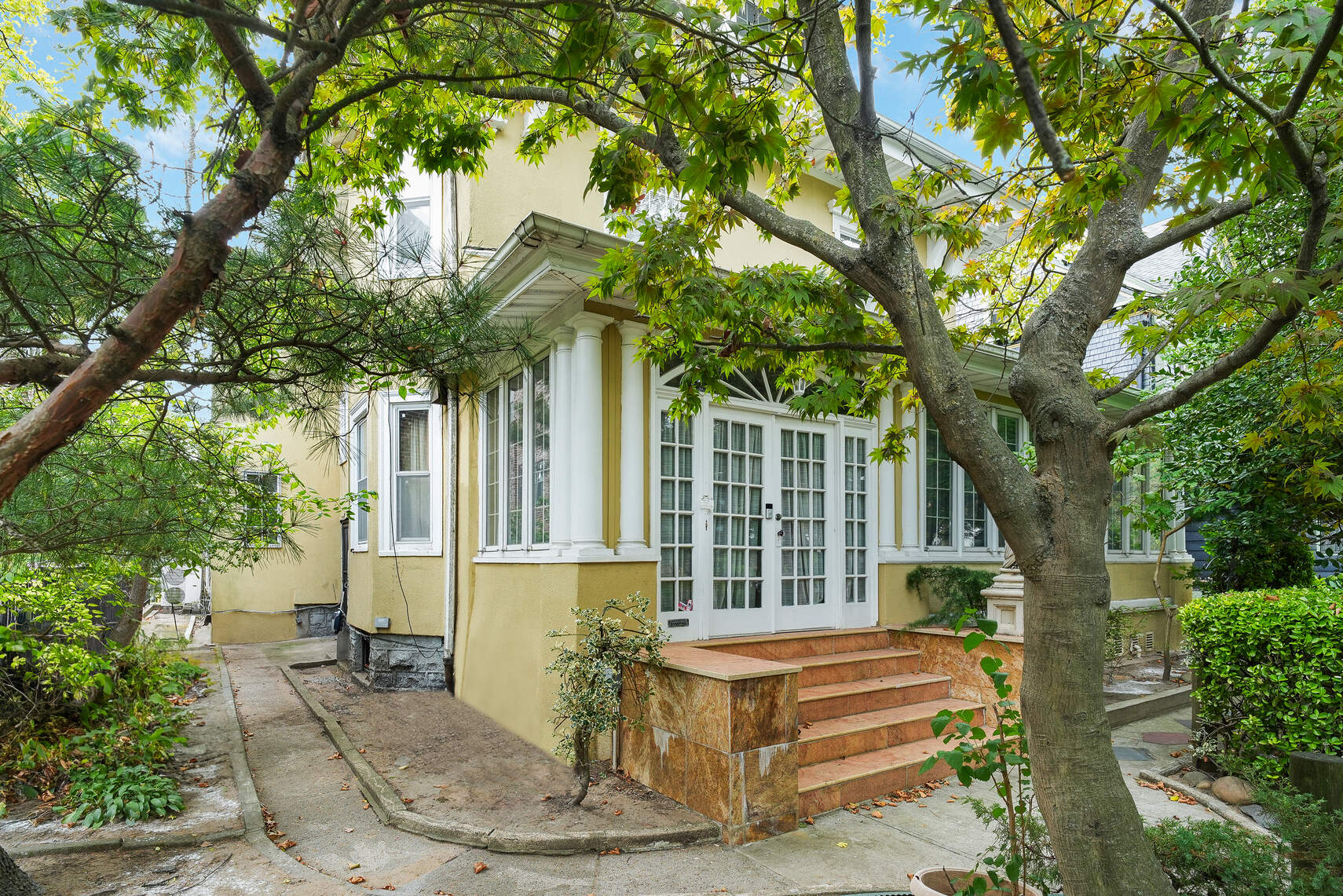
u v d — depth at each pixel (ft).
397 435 29.43
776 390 24.99
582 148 27.45
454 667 27.55
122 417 16.19
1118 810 7.91
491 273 19.10
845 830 15.55
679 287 13.85
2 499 7.13
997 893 10.29
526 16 11.95
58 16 12.19
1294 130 7.66
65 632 18.63
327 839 14.93
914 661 24.82
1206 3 10.09
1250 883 9.36
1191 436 25.12
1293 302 7.55
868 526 27.09
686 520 22.31
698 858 14.06
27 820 15.12
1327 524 25.62
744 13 19.11
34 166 9.78
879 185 9.98
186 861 13.61
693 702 15.93
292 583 41.96
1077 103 10.13
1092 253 9.62
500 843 14.33
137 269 10.59
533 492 22.84
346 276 12.19
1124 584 35.32
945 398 8.91
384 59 15.08
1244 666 17.76
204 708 25.09
